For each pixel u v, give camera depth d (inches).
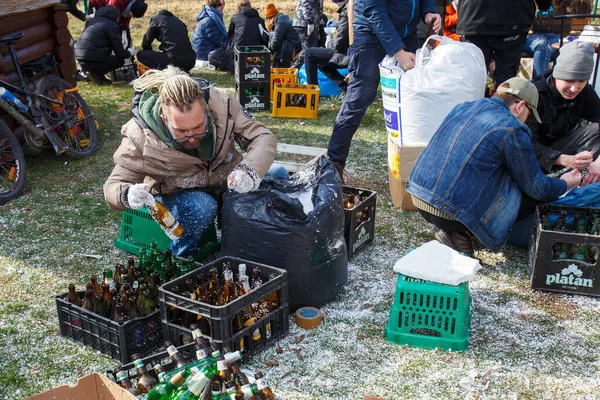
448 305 122.3
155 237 155.2
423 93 171.9
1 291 143.1
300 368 117.9
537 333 128.7
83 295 129.0
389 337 125.6
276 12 360.8
